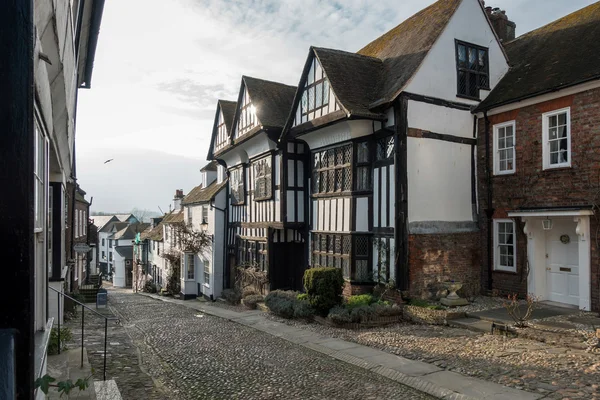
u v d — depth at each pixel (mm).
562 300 10562
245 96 17016
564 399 5191
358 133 11977
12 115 1260
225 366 7473
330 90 12070
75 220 22266
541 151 10633
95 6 7695
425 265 11164
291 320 11805
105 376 6648
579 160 9734
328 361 7617
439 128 11672
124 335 10430
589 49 10602
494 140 11914
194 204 24375
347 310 10312
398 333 9203
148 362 7824
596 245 9398
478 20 12570
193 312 15500
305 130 12992
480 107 12070
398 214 10992
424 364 6953
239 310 15125
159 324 12320
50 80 4359
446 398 5531
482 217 12172
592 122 9492
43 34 3150
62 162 9570
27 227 1271
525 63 12695
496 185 11820
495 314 9672
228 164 20328
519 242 11211
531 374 6078
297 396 5898
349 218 12250
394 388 6090
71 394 5137
